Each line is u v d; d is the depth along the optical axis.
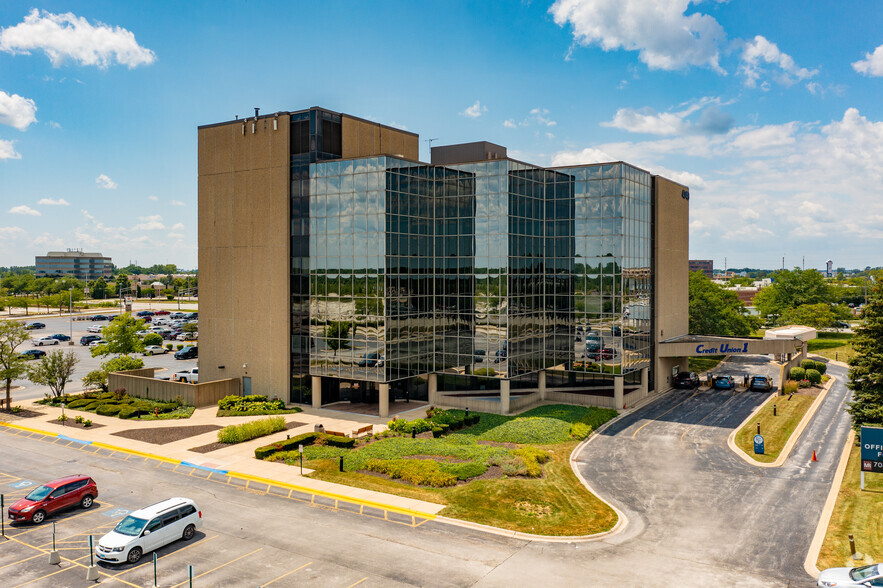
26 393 58.38
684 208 62.94
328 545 24.47
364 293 46.44
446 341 49.78
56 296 173.25
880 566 20.03
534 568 22.48
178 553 23.88
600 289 49.81
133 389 54.28
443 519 26.98
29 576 22.17
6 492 30.83
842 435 41.47
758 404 51.22
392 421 42.69
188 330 112.12
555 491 30.34
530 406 50.25
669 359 59.22
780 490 30.80
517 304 48.09
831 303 113.38
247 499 29.72
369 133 53.75
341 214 47.53
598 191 49.81
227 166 53.62
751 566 22.67
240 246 53.12
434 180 50.12
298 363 50.56
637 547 24.38
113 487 31.58
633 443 39.62
